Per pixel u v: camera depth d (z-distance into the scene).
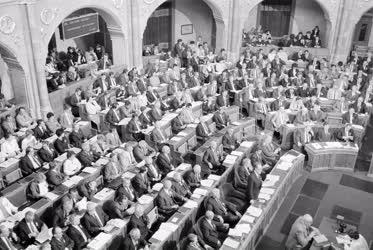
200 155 13.59
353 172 15.14
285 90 18.94
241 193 12.65
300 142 15.46
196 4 25.80
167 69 20.81
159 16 25.11
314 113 16.70
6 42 15.20
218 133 15.15
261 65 21.97
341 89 19.52
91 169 12.59
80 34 20.19
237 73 20.73
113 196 11.62
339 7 23.44
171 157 13.66
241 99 18.80
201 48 23.52
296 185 14.29
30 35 15.90
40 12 16.02
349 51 25.09
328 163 15.08
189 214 11.01
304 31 26.19
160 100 17.62
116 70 20.28
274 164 14.29
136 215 10.56
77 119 16.67
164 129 15.57
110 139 14.30
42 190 11.62
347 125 15.68
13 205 11.36
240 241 10.19
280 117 16.67
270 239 11.81
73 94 17.56
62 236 9.98
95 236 10.57
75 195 11.31
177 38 26.19
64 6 16.91
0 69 18.55
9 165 12.59
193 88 19.22
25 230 10.23
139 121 15.67
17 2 15.05
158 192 11.59
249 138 15.42
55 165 12.39
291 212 12.92
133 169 12.71
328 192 13.95
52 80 17.97
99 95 17.50
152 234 10.93
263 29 26.38
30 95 16.70
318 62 22.34
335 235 10.84
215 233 10.54
